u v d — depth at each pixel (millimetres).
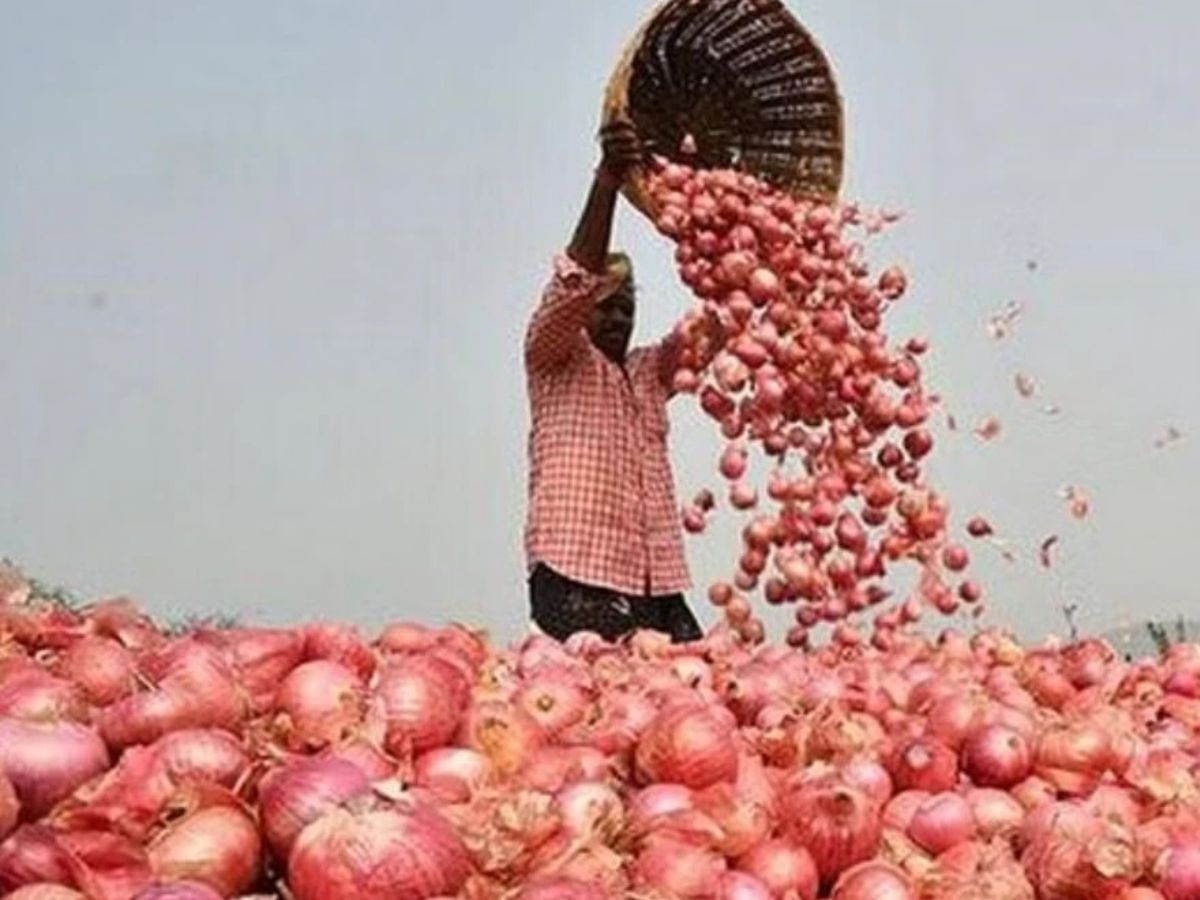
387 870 1907
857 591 4727
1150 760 3020
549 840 2154
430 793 2301
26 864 1873
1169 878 2424
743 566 4770
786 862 2330
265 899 1968
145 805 2100
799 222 4930
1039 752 2934
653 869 2207
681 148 5383
